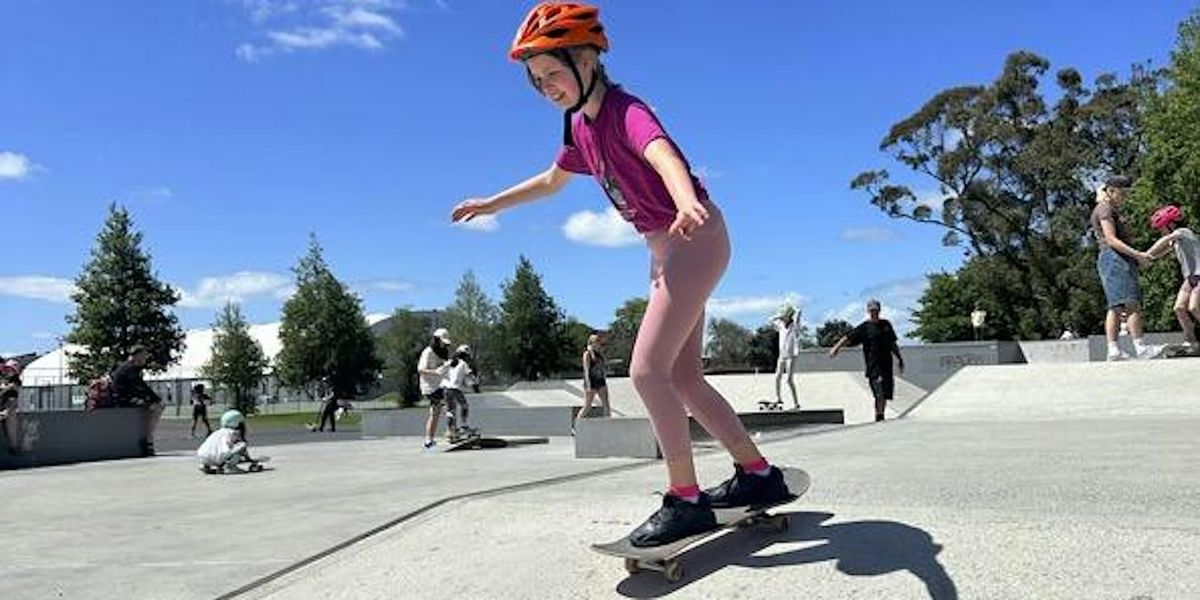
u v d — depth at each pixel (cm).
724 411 382
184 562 487
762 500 383
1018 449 649
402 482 782
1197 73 3556
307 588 414
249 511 656
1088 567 316
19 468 1237
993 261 4734
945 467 554
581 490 511
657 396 355
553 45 342
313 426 2802
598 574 376
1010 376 1240
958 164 4588
